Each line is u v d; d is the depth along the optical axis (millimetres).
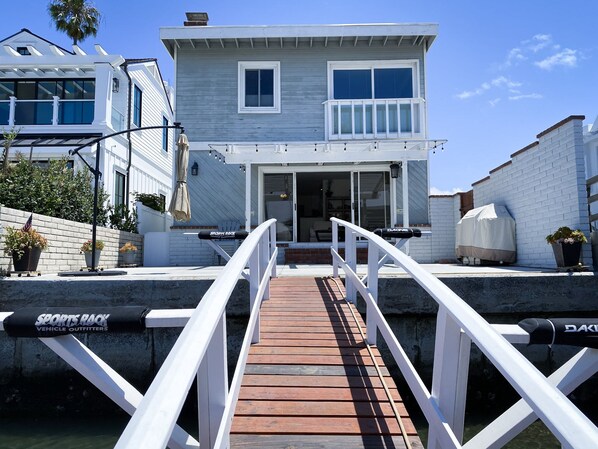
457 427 1944
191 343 1288
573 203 7523
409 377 2406
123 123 15047
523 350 5551
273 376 3348
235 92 12641
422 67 12617
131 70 15672
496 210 10008
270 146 10938
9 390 5293
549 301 5699
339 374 3387
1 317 1941
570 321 1828
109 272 7066
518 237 9602
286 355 3732
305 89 12688
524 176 9258
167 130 20078
